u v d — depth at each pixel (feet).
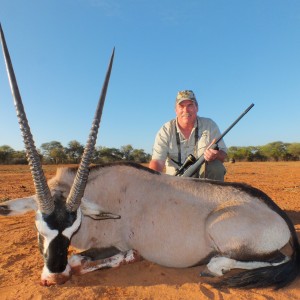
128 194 5.64
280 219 5.19
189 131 7.79
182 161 7.84
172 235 5.31
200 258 5.32
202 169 7.54
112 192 5.67
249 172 28.71
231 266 5.08
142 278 5.25
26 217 9.21
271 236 5.04
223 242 5.08
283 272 4.92
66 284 4.95
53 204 4.68
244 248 5.01
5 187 16.11
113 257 5.50
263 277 4.87
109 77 4.91
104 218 5.09
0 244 6.78
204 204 5.36
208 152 6.89
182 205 5.38
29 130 4.55
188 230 5.25
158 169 7.73
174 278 5.25
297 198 12.16
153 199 5.52
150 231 5.40
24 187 16.10
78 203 4.75
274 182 18.94
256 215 5.13
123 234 5.58
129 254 5.54
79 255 5.40
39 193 4.57
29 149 4.53
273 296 4.70
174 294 4.75
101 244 5.62
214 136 7.79
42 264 5.74
